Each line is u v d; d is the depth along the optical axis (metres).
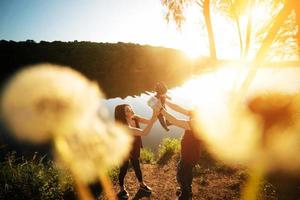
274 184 5.54
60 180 5.81
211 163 6.94
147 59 79.81
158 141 11.31
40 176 5.59
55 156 9.59
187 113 4.40
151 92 32.50
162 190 5.87
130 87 38.59
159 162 7.73
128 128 4.92
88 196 5.58
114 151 6.82
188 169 4.35
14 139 13.02
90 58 65.06
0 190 5.10
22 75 48.94
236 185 5.76
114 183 6.18
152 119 4.30
